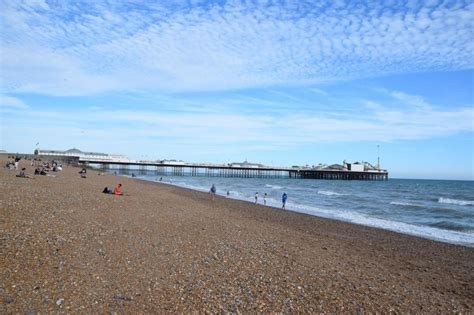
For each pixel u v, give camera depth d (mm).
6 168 38594
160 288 7816
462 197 56312
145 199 26031
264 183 92125
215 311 6957
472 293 10258
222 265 10078
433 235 21531
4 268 7629
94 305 6633
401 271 12117
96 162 114438
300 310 7449
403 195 57656
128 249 10453
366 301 8383
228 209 27594
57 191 21828
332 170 133750
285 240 15492
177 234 13781
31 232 10586
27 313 6000
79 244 10148
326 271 10680
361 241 17797
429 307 8539
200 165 126125
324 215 29391
